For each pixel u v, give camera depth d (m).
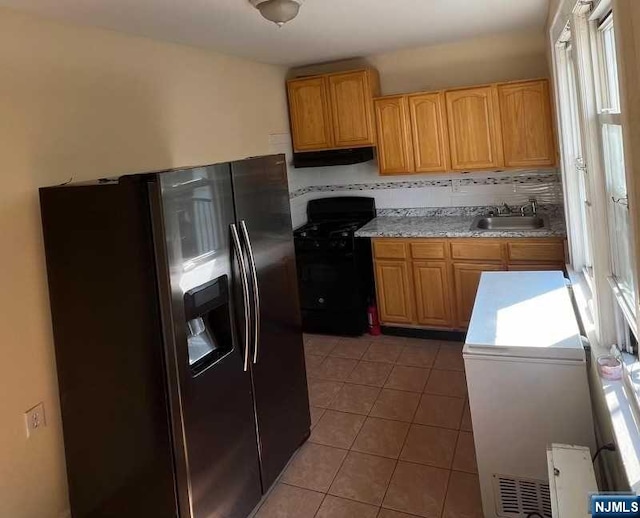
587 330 2.34
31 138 2.30
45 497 2.32
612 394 1.82
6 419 2.17
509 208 4.40
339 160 4.57
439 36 3.96
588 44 2.03
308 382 3.72
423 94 4.21
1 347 2.15
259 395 2.54
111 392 2.17
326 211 5.04
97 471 2.28
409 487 2.55
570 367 2.08
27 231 2.24
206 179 2.20
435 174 4.62
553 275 3.08
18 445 2.21
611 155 1.98
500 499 2.26
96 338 2.16
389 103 4.34
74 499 2.37
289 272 2.85
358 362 4.00
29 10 2.28
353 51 4.21
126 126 2.85
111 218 2.04
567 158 3.11
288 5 2.44
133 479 2.18
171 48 3.23
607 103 2.00
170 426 2.04
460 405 3.26
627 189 1.31
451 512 2.36
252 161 2.52
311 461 2.82
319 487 2.61
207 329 2.35
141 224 1.97
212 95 3.63
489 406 2.21
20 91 2.27
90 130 2.62
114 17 2.53
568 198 3.13
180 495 2.08
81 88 2.57
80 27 2.58
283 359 2.77
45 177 2.36
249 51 3.74
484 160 4.13
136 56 2.94
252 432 2.48
